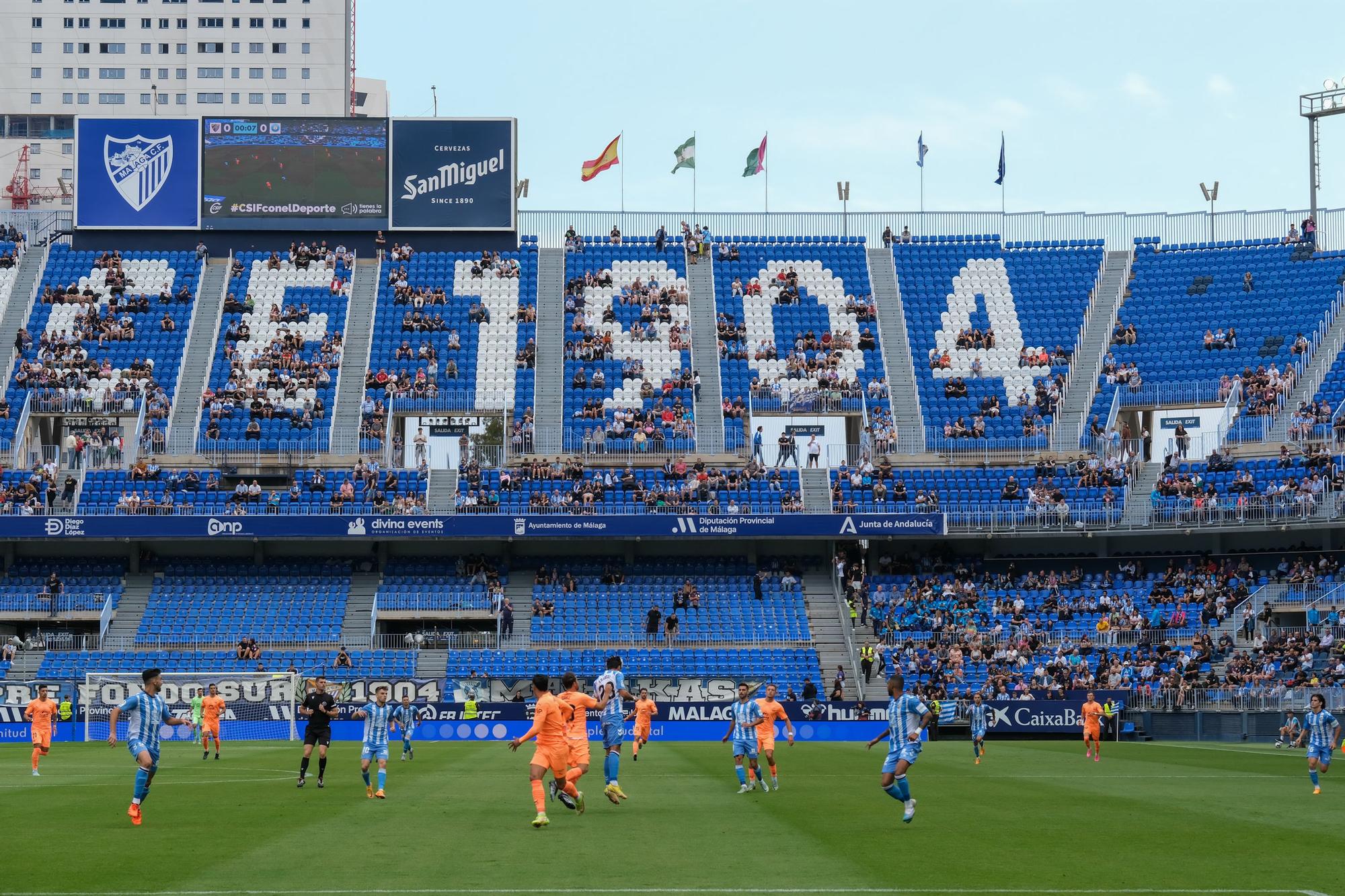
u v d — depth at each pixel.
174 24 180.50
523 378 71.31
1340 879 16.95
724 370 72.31
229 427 67.75
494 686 56.31
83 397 67.75
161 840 20.19
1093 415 68.75
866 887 16.17
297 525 61.31
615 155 80.44
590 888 16.00
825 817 23.69
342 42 181.88
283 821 22.62
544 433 68.62
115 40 180.12
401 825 22.00
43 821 22.72
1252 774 35.25
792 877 16.84
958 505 63.88
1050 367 72.19
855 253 80.00
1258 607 59.34
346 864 17.77
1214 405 67.75
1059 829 22.00
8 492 62.94
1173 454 65.12
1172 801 27.09
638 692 56.94
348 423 68.25
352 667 58.84
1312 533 62.41
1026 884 16.42
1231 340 70.56
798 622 62.25
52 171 163.62
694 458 68.44
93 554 65.06
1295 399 65.69
